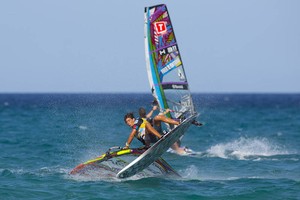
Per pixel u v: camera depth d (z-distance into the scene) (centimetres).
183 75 7388
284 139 10525
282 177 5631
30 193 4597
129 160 5209
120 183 5088
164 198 4456
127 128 12850
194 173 5966
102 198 4412
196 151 8256
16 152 7719
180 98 7406
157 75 7512
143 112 5281
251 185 5084
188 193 4659
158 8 7475
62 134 11050
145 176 5447
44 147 8456
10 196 4484
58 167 6234
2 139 9788
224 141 10144
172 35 7431
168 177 5503
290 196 4559
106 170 5297
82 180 5234
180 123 5312
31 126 13450
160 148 5203
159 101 7512
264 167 6431
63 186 4894
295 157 7469
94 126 13438
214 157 7394
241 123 16262
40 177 5391
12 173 5634
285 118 19538
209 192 4728
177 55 7400
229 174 5888
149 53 7500
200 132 12525
